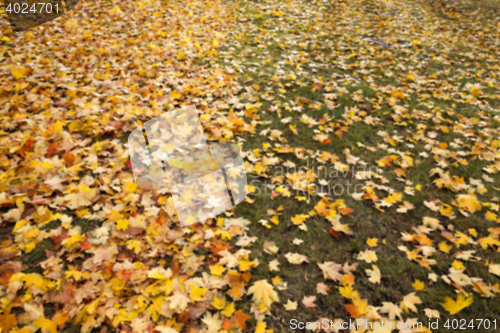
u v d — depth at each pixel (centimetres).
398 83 455
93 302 169
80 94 354
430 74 487
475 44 618
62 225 216
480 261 217
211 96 382
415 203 263
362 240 229
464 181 288
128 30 537
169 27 570
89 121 307
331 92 417
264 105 380
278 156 304
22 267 192
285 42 566
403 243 229
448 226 240
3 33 460
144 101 358
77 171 256
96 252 199
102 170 262
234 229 225
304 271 207
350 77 459
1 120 298
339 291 194
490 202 266
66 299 174
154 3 663
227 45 529
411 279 204
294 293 194
